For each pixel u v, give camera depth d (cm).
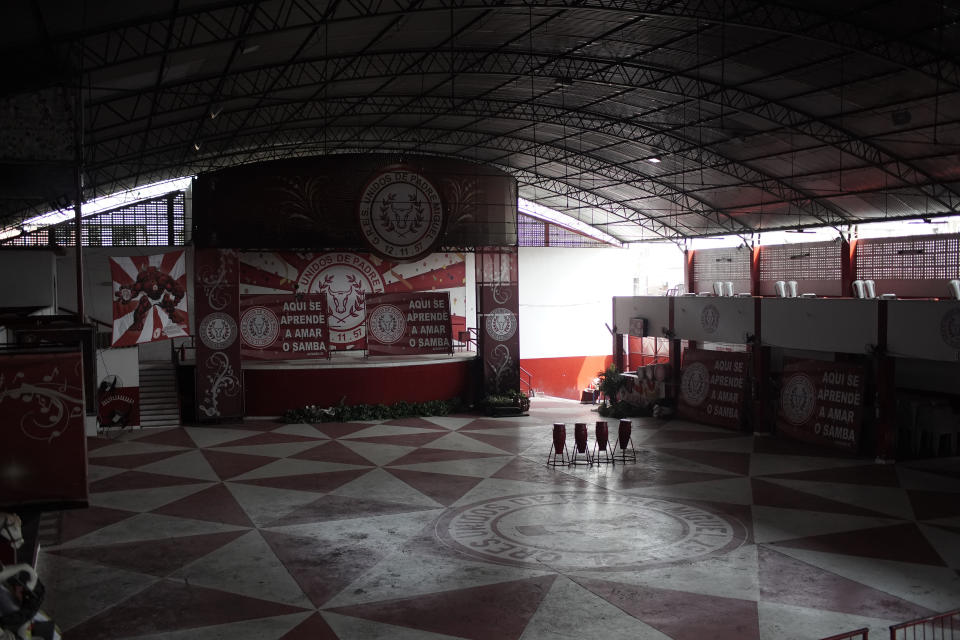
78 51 1967
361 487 2323
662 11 2327
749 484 2339
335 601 1481
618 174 4234
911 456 2719
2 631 822
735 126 3244
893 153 2989
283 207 3481
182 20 2052
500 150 4306
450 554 1739
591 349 4972
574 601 1473
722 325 3297
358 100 3478
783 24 2347
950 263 3247
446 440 3030
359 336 4038
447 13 2438
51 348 984
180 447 2911
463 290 4272
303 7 2228
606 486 2319
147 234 4041
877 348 2608
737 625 1357
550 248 4853
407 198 3638
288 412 3425
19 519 1177
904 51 2358
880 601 1462
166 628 1362
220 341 3381
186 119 3216
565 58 2927
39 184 2302
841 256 3778
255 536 1873
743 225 4247
